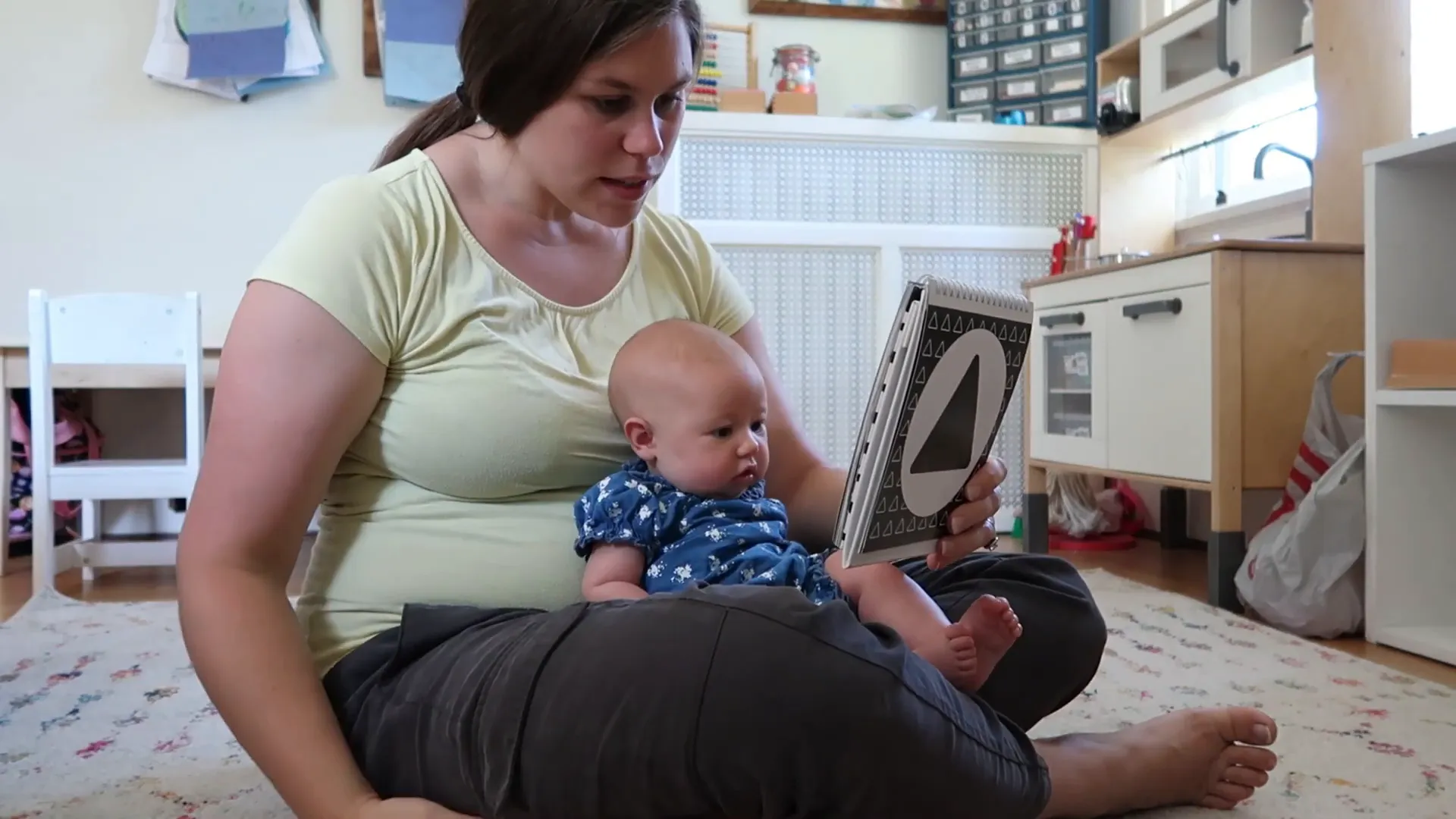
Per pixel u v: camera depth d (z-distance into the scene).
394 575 0.83
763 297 2.88
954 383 0.77
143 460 2.80
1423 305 1.75
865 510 0.74
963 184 2.99
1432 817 0.98
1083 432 2.51
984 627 0.81
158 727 1.32
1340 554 1.76
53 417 2.55
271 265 0.78
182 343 2.43
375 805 0.69
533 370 0.85
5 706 1.41
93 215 2.93
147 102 2.94
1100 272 2.37
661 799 0.65
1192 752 0.97
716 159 2.85
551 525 0.87
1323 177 2.17
